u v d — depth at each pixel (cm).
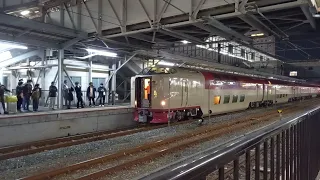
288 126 367
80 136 1227
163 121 1427
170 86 1447
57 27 1497
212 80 1745
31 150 930
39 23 1391
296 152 417
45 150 966
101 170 693
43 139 1198
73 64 2248
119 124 1540
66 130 1288
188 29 1733
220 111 1858
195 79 1609
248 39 1820
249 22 1465
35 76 2494
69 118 1298
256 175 273
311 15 1488
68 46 1736
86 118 1371
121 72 2944
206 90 1692
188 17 1484
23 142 1127
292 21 1589
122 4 1662
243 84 2142
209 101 1722
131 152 908
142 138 1161
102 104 2172
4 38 1421
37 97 1664
